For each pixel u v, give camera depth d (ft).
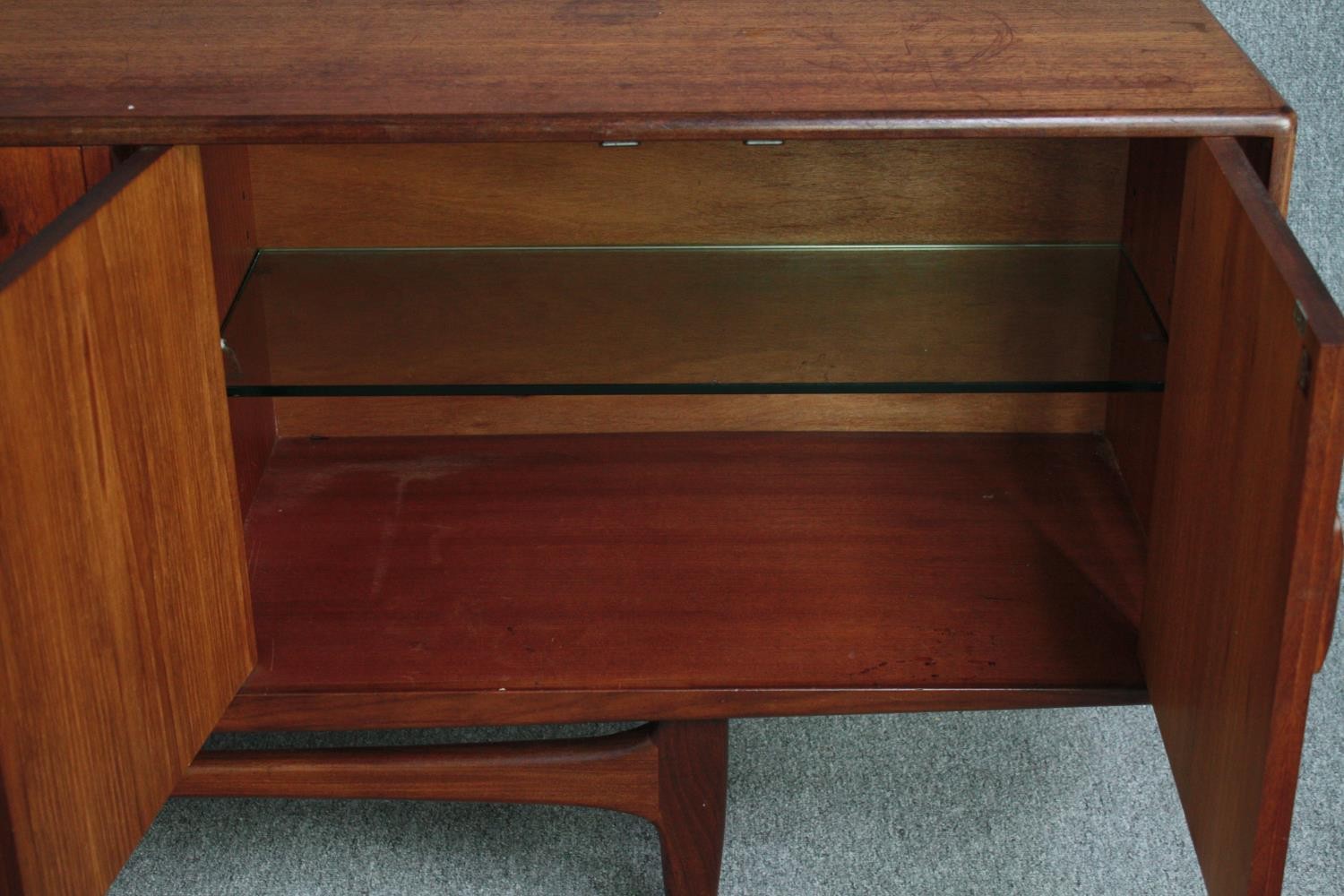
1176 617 2.95
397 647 3.41
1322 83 4.60
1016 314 3.67
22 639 2.16
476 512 3.96
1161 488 3.07
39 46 3.24
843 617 3.51
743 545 3.80
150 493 2.62
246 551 3.78
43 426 2.21
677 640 3.43
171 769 2.78
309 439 4.33
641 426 4.35
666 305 3.74
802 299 3.76
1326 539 2.20
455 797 3.42
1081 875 3.84
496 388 3.35
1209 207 2.71
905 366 3.43
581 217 4.02
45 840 2.26
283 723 3.27
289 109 2.84
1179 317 2.92
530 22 3.40
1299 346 2.19
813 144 3.92
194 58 3.15
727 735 3.37
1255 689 2.40
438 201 3.99
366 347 3.54
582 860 3.90
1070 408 4.28
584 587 3.64
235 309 3.72
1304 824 3.98
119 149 2.82
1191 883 3.82
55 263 2.23
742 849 3.92
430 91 2.95
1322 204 4.75
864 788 4.12
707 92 2.93
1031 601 3.56
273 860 3.91
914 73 3.03
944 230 4.01
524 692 3.26
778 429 4.34
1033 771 4.19
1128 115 2.78
